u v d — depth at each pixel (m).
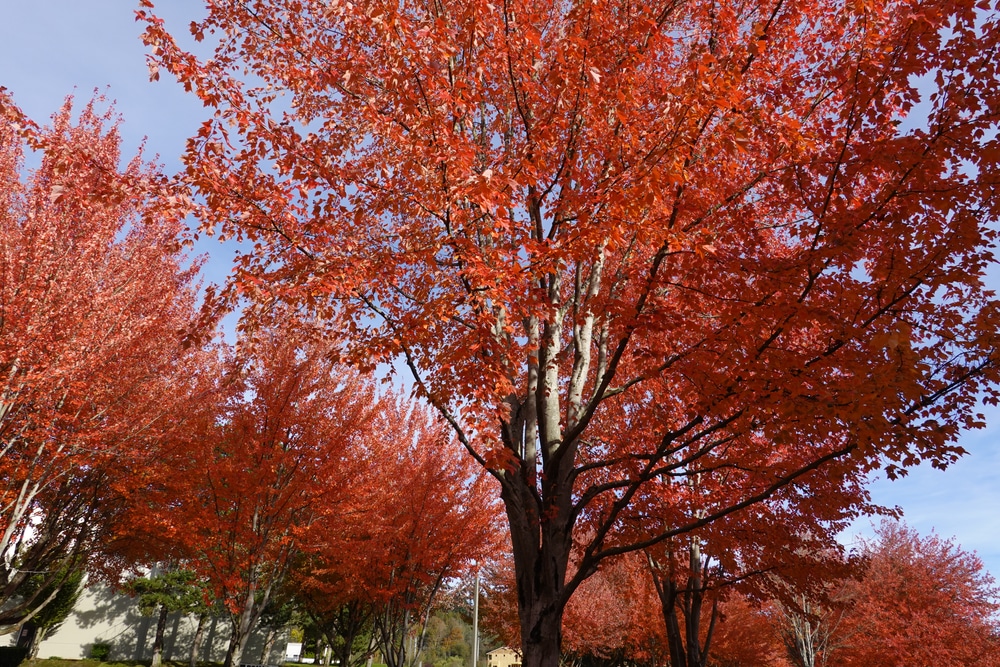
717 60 4.79
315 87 5.70
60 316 7.75
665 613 9.61
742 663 15.96
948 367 4.36
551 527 5.95
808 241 5.62
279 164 5.32
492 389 5.30
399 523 13.51
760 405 4.41
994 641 17.84
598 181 5.10
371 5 4.69
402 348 5.37
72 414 9.09
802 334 5.94
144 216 4.94
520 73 5.38
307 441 10.30
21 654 17.61
